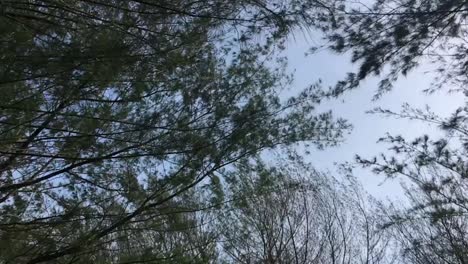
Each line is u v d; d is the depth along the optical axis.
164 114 7.04
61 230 7.02
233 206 7.65
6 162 6.76
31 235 6.84
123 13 6.09
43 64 5.61
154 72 6.48
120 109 6.73
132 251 7.33
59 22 5.80
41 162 7.01
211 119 7.31
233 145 7.36
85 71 5.97
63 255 6.90
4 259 6.53
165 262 7.10
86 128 6.60
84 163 6.91
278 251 15.67
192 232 7.57
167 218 7.40
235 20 6.54
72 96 6.32
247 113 7.45
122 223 7.16
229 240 8.01
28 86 5.91
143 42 6.13
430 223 12.37
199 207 7.60
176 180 7.30
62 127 6.48
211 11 6.38
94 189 7.23
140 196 7.29
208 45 6.95
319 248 17.52
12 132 6.34
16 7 5.36
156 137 7.05
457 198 10.91
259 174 7.77
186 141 7.13
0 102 5.60
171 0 6.19
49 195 7.11
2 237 6.58
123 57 5.99
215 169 7.45
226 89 7.38
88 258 7.16
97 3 5.79
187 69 6.96
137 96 6.64
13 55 5.38
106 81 6.12
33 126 6.15
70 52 5.71
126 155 6.96
